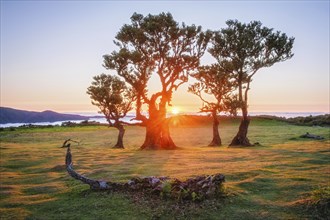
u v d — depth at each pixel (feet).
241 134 198.29
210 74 206.80
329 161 103.65
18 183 86.12
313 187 64.69
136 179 63.46
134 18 198.70
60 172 102.53
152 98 196.65
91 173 94.94
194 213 50.57
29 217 52.90
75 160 133.90
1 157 150.10
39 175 98.48
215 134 217.97
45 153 167.73
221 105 209.05
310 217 48.29
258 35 197.98
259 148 172.04
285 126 398.21
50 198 64.95
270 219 48.21
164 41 193.77
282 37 194.59
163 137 192.13
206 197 55.93
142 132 369.09
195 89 212.84
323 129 329.11
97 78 218.59
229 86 209.36
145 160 127.13
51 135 328.08
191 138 280.72
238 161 115.24
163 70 196.95
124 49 190.80
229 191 60.34
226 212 51.13
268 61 199.41
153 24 187.62
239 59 197.77
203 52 201.26
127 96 221.25
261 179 73.10
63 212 54.39
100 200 58.65
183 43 196.75
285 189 64.28
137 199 57.26
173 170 95.30
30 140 274.16
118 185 64.23
